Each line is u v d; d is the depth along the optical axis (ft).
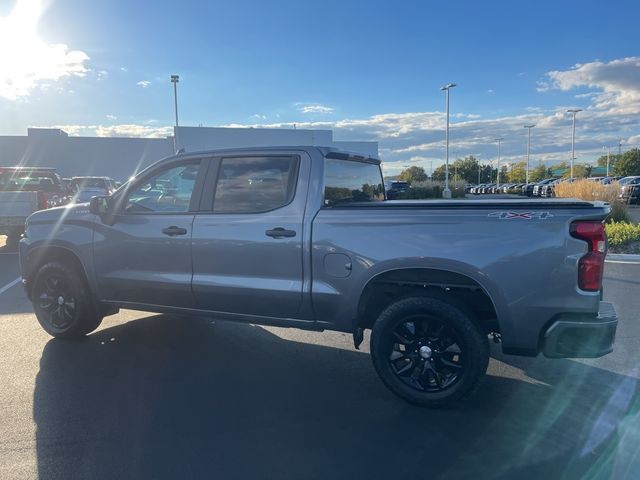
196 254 15.84
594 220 12.28
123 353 17.72
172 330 20.36
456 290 13.96
